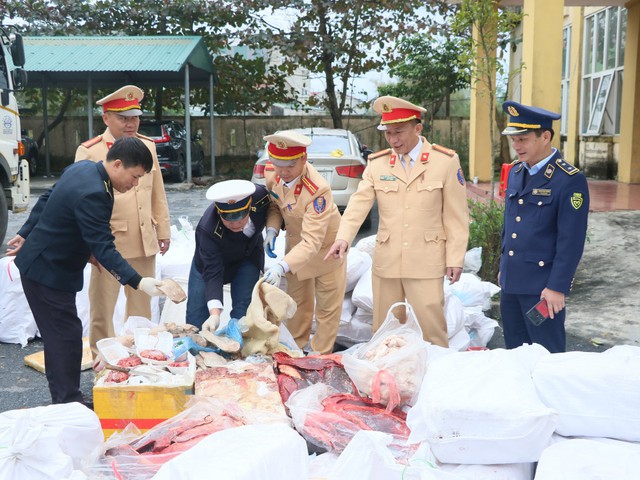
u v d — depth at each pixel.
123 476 2.47
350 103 20.44
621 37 13.19
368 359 3.29
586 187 3.39
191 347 3.65
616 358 2.70
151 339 3.59
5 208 8.45
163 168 16.27
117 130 4.30
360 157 10.25
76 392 3.66
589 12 14.46
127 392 3.17
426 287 3.93
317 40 18.38
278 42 18.48
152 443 2.76
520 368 2.75
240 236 4.07
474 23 7.70
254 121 20.47
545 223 3.47
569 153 15.16
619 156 12.81
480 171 13.17
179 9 19.00
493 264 6.54
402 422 2.95
